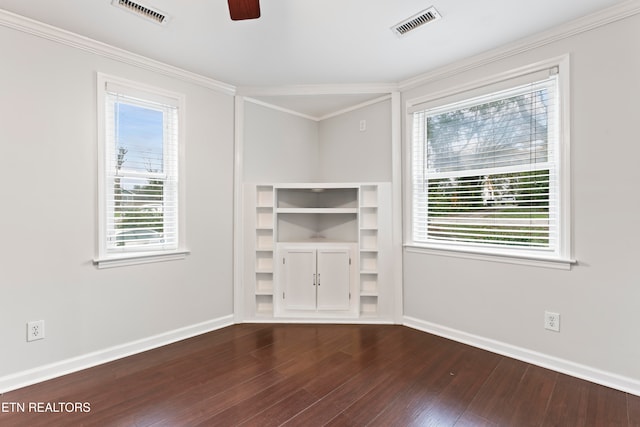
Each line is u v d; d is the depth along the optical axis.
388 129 3.32
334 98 3.40
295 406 1.88
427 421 1.74
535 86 2.39
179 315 2.84
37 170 2.13
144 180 2.69
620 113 1.98
